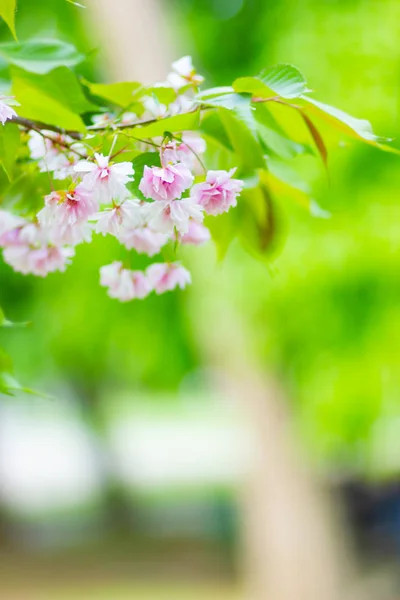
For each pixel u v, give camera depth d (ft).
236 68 26.94
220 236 7.11
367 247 19.67
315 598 29.14
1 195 6.72
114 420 63.10
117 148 5.53
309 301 21.26
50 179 6.01
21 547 55.52
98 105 6.58
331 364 22.09
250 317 22.45
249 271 20.59
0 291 32.63
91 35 27.40
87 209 5.36
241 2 27.45
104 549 54.24
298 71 5.43
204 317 25.23
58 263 6.91
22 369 34.63
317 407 22.95
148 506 69.46
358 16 20.94
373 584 34.04
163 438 112.06
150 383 36.58
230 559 48.75
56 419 95.25
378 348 21.33
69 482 86.79
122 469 63.87
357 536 40.93
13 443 96.63
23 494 78.43
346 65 20.49
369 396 22.21
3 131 5.98
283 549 29.17
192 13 29.17
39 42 6.55
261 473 29.14
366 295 21.17
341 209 19.90
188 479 85.25
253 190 6.89
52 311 30.94
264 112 5.84
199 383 42.39
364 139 5.48
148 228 6.34
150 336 30.12
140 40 26.96
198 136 6.18
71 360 34.01
